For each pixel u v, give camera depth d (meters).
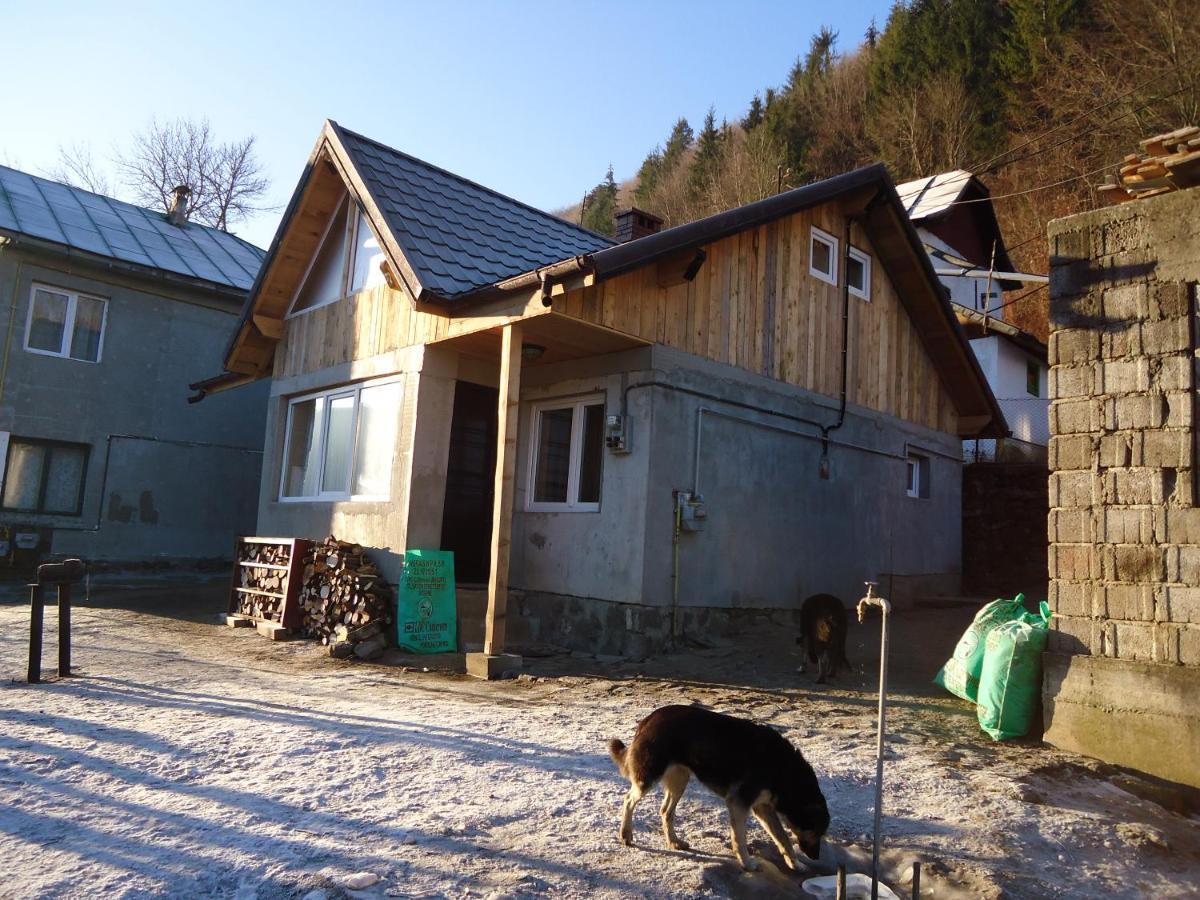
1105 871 4.27
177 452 17.55
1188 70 24.59
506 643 10.27
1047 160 32.25
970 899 3.80
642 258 8.62
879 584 12.98
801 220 12.18
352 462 11.44
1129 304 6.66
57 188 20.16
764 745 4.01
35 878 3.55
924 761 5.82
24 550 15.38
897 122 40.59
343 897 3.49
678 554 9.82
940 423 15.05
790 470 11.55
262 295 13.01
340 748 5.55
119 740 5.55
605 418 10.15
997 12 41.00
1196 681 5.92
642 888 3.72
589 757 5.57
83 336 16.59
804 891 3.81
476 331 9.48
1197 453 6.23
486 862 3.90
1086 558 6.62
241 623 11.21
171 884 3.56
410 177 11.70
